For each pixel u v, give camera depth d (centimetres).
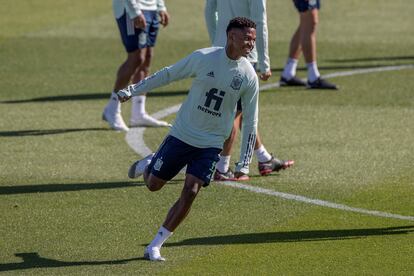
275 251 2692
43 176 3453
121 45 6322
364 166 3622
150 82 2606
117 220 2969
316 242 2775
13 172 3500
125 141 3991
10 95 4891
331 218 3006
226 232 2862
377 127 4241
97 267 2553
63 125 4250
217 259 2622
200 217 3003
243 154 2670
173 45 6312
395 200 3203
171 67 2602
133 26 4031
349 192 3297
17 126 4222
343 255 2662
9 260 2605
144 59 4119
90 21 7131
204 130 2600
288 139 4022
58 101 4756
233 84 2573
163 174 2655
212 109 2583
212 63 2561
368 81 5284
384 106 4662
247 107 2641
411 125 4281
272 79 5369
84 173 3497
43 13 7431
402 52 6156
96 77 5350
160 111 4591
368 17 7438
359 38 6631
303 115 4472
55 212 3044
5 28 6838
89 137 4044
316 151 3831
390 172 3544
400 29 6969
